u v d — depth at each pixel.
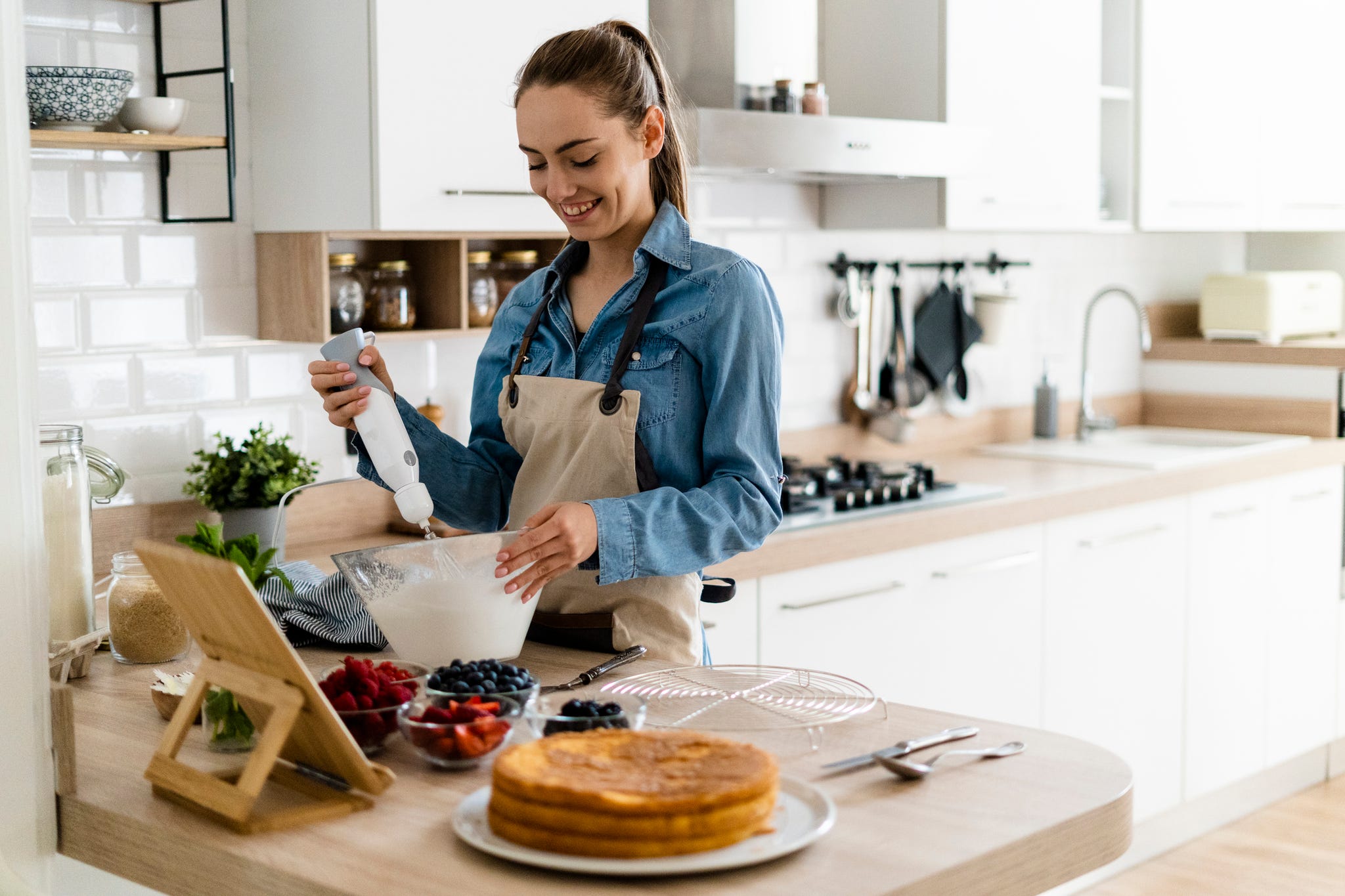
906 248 3.72
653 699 1.37
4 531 1.24
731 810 1.00
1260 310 4.23
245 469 2.43
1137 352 4.46
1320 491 3.95
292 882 1.02
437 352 2.87
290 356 2.69
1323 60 4.33
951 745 1.26
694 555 1.47
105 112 2.22
